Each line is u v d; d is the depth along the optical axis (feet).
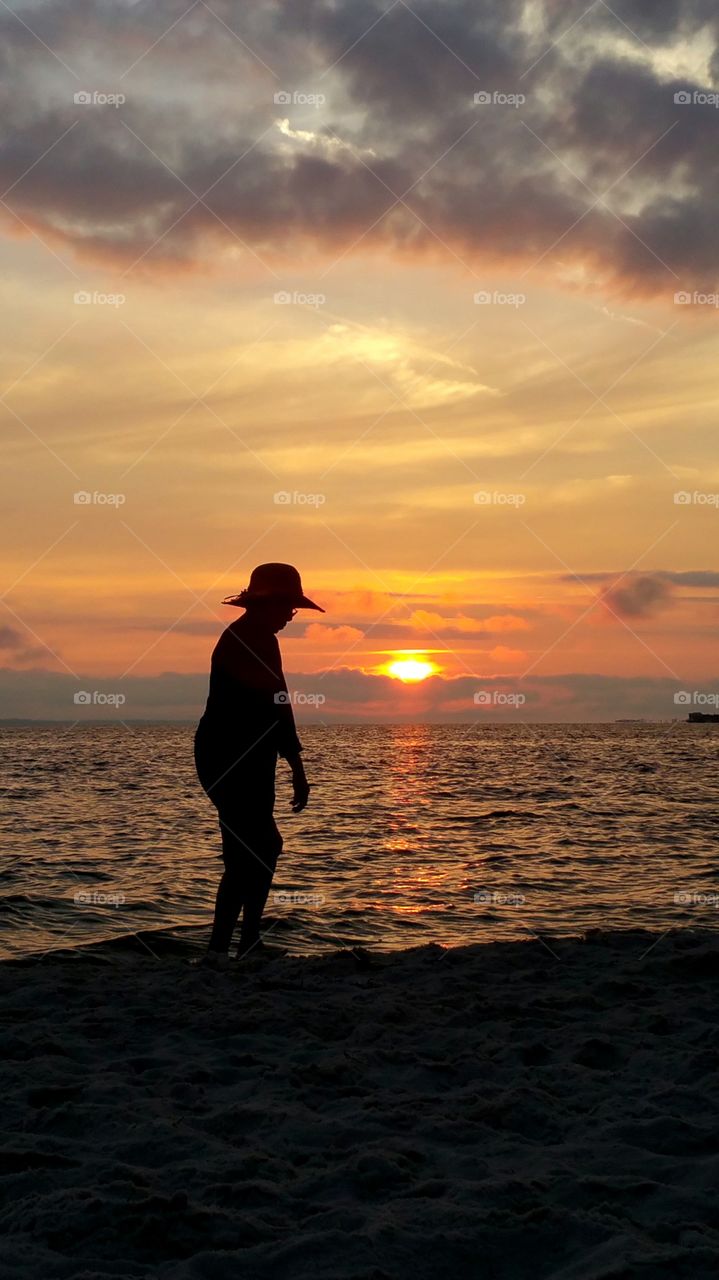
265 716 21.48
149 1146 10.41
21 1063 13.28
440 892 35.94
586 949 21.85
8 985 18.51
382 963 21.17
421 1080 12.94
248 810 21.59
